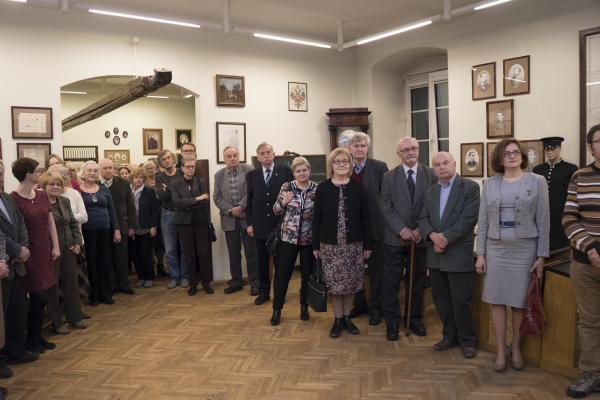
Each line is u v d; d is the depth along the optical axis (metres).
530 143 5.36
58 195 4.27
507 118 5.60
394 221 3.83
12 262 3.45
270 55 6.74
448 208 3.48
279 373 3.36
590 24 4.91
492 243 3.22
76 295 4.38
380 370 3.36
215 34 6.27
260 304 5.04
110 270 5.27
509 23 5.56
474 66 5.94
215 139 6.32
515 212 3.13
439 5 5.65
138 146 10.82
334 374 3.32
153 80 4.85
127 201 5.63
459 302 3.52
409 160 3.88
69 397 3.06
